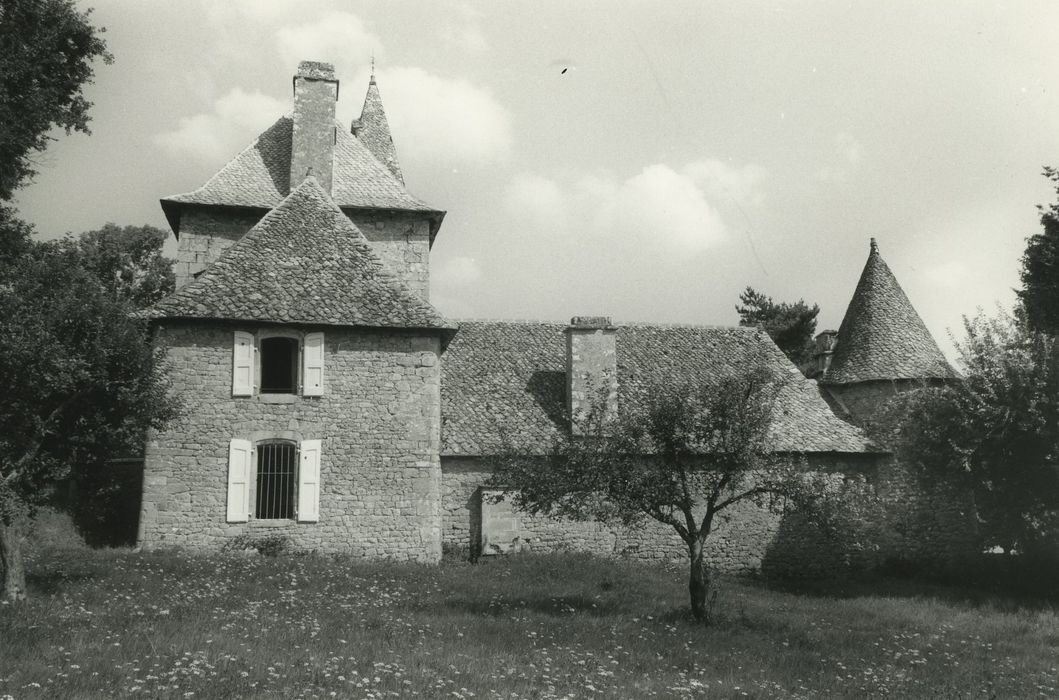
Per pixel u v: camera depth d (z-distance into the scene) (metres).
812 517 12.86
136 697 6.73
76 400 11.96
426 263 21.42
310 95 21.22
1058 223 23.27
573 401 19.39
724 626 12.37
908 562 20.28
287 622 10.12
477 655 9.11
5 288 12.09
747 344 23.62
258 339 16.59
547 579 15.82
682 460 12.62
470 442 18.30
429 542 16.73
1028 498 18.44
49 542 16.72
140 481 18.98
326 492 16.42
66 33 18.70
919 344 22.20
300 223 18.44
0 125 17.00
